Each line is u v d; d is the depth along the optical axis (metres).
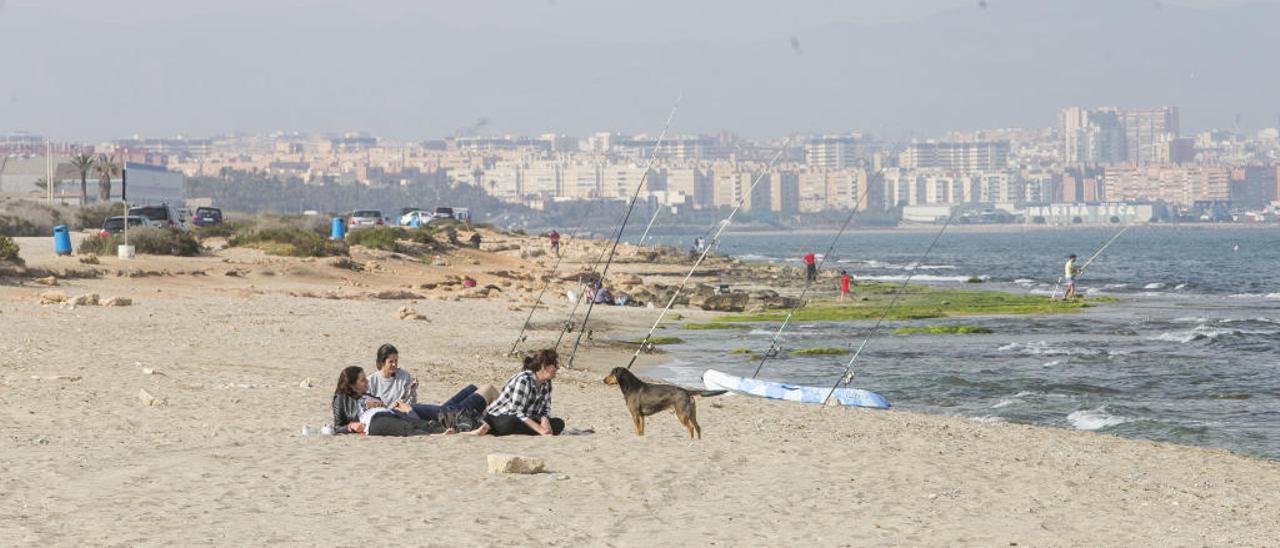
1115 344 38.62
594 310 47.97
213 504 11.29
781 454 15.37
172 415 17.09
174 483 12.23
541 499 12.02
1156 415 24.31
